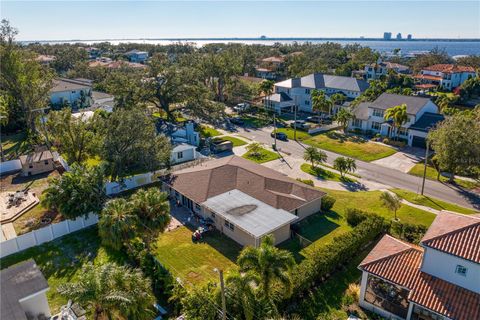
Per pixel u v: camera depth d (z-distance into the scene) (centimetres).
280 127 7088
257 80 10656
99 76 11212
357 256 2936
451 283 2172
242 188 3662
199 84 6838
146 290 2038
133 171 4725
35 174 4734
